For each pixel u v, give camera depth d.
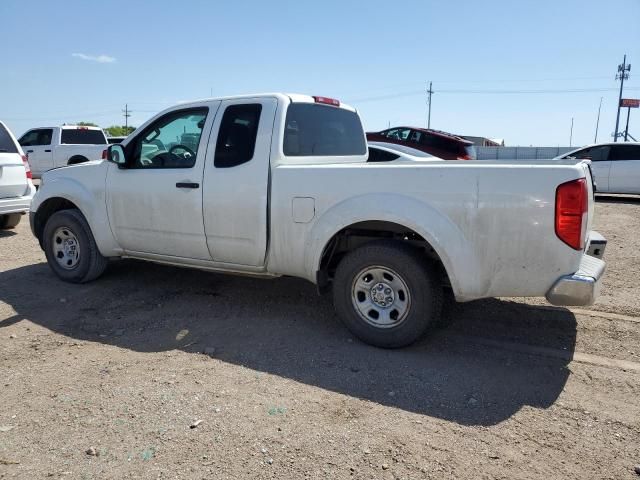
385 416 3.10
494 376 3.64
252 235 4.44
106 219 5.32
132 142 5.18
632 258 7.28
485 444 2.83
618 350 4.08
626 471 2.62
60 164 16.45
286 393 3.36
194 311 4.93
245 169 4.42
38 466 2.60
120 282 5.79
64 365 3.75
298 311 4.94
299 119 4.70
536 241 3.52
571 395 3.38
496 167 3.58
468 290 3.71
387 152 10.44
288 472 2.56
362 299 4.14
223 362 3.84
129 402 3.21
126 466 2.60
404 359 3.91
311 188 4.14
